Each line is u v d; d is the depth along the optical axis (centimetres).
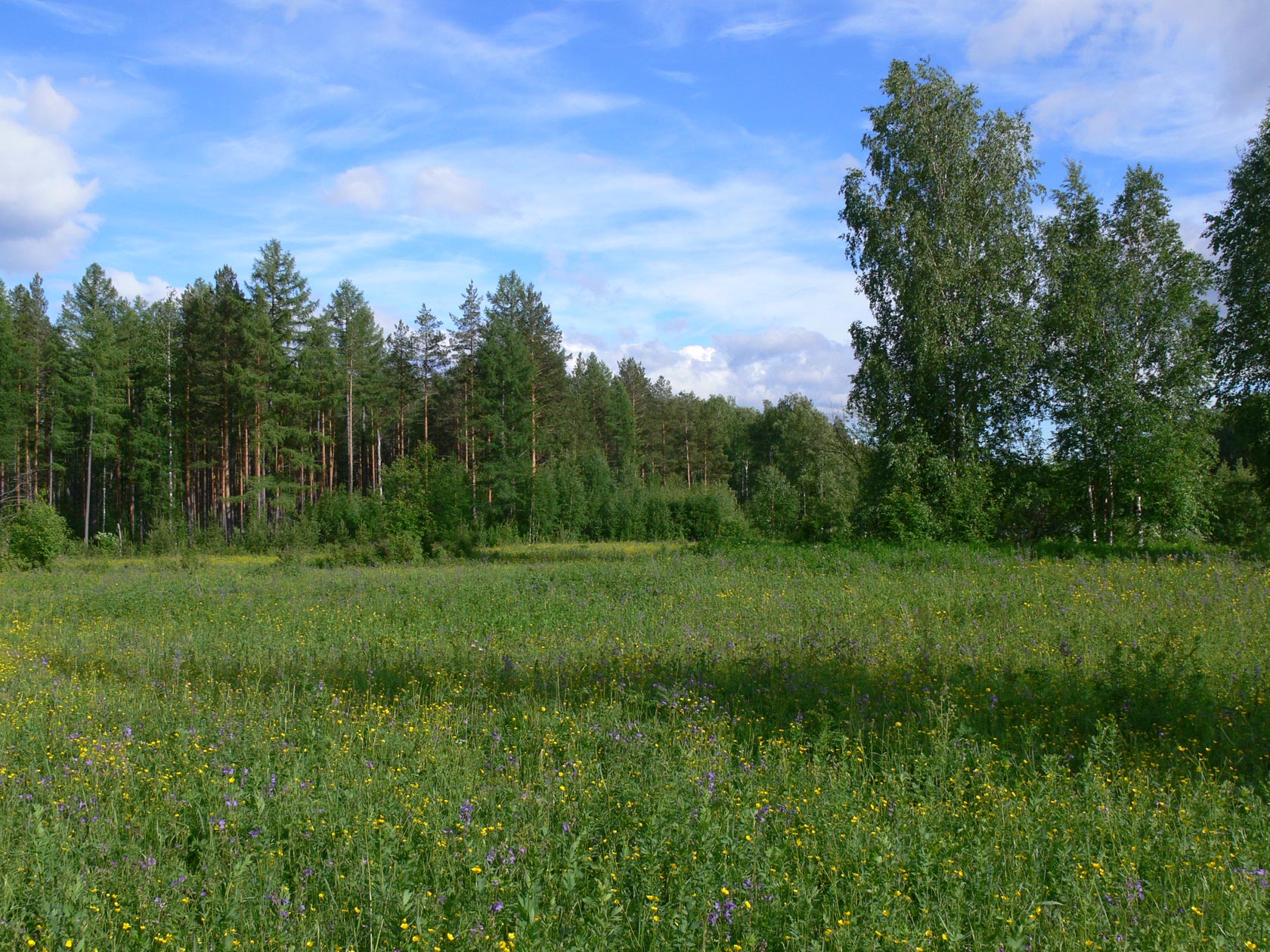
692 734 642
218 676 965
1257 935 363
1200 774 546
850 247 3206
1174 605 1191
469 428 5459
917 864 418
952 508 2761
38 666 1028
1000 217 2969
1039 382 3081
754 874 409
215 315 5184
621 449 7462
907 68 3050
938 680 799
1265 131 2820
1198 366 3000
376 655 1053
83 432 5481
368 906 391
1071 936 363
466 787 540
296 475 5653
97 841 463
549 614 1367
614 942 356
